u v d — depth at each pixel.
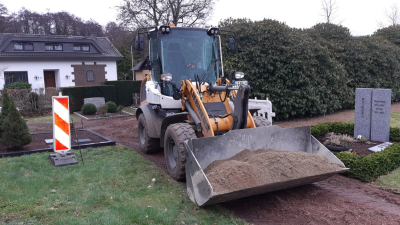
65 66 24.62
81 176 5.37
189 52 6.31
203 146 4.38
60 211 3.95
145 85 7.77
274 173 4.13
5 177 5.11
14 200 4.24
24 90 15.29
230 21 12.42
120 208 4.05
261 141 4.79
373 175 5.29
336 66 12.54
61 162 6.02
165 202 4.33
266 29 11.06
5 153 6.53
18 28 44.47
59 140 6.10
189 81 5.61
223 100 5.50
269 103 9.02
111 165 6.09
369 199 4.53
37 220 3.71
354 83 14.98
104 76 26.45
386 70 16.14
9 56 22.00
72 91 16.70
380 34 21.95
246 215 4.04
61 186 4.86
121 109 16.47
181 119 5.61
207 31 6.52
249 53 11.25
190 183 4.22
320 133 8.15
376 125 7.69
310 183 4.85
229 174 3.96
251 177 3.97
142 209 4.02
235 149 4.61
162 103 6.07
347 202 4.41
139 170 5.85
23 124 6.98
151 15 19.03
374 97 7.67
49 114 15.64
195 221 3.79
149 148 7.01
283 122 11.56
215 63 6.46
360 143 7.65
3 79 21.62
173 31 6.29
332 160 4.78
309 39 12.02
